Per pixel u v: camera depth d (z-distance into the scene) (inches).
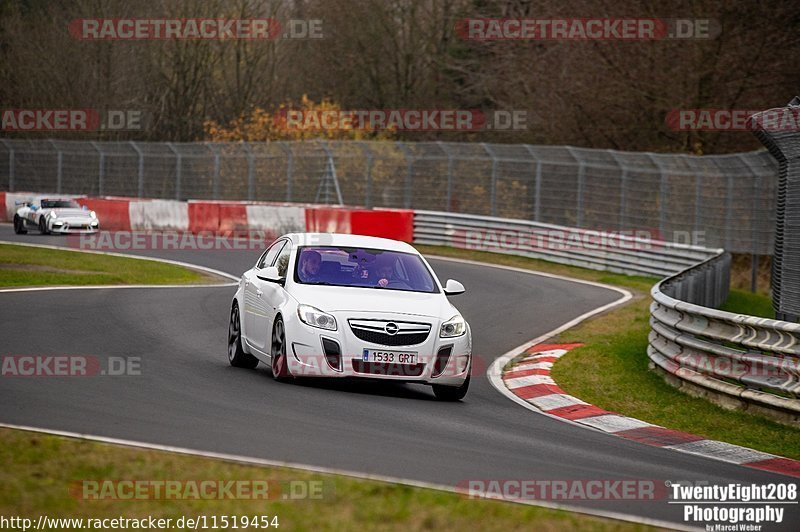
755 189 3609.7
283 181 5177.2
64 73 7731.3
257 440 1069.1
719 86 5064.0
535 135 5777.6
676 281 2236.7
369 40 7239.2
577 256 3976.4
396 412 1315.2
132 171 5679.1
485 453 1083.9
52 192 5949.8
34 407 1202.0
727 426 1417.3
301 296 1504.7
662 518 864.9
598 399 1606.8
